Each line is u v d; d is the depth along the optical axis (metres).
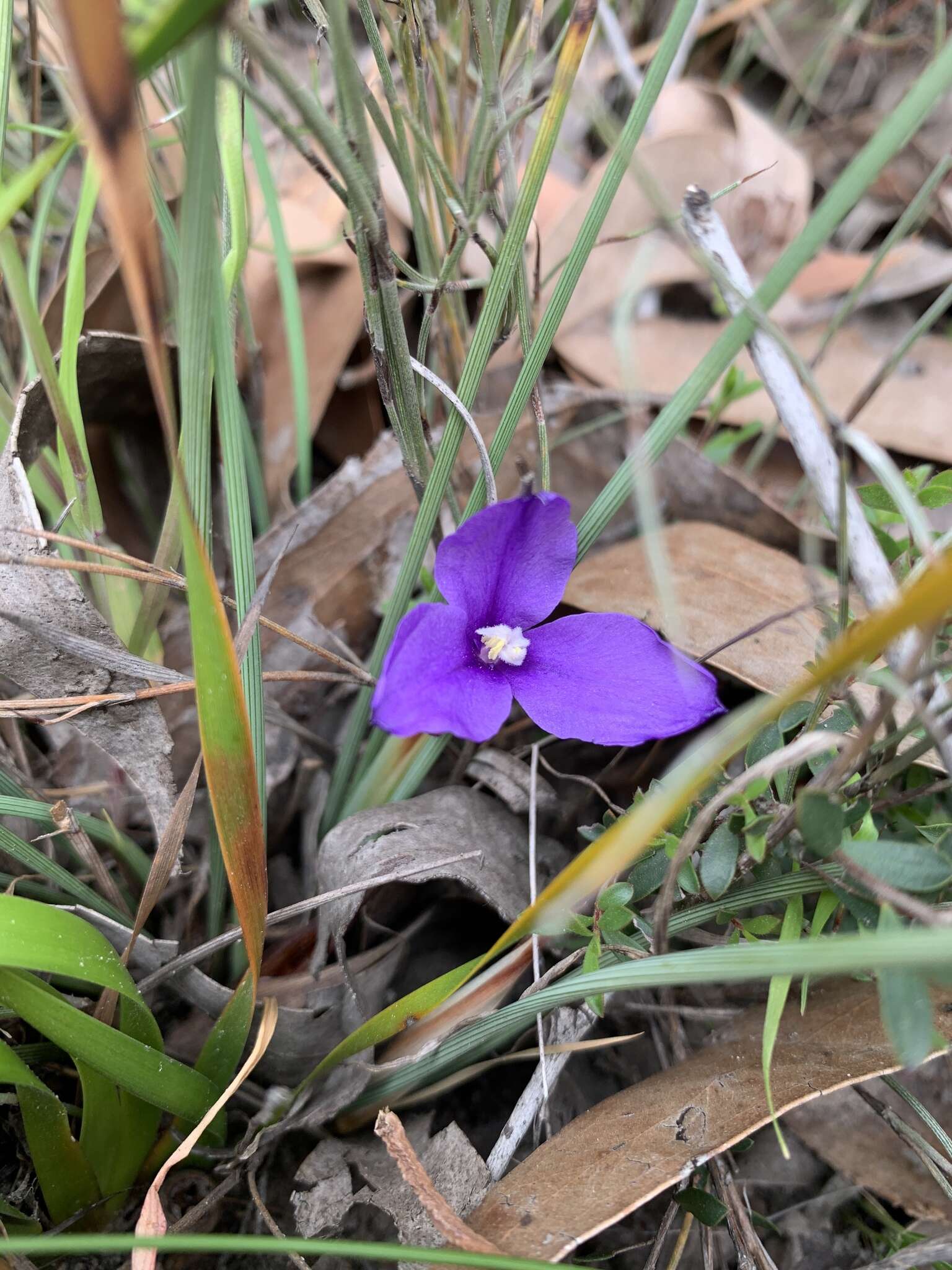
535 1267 0.14
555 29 0.29
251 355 0.23
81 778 0.20
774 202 0.27
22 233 0.24
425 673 0.16
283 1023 0.18
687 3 0.16
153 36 0.11
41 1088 0.15
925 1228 0.18
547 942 0.18
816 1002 0.18
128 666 0.17
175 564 0.18
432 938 0.20
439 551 0.17
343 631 0.23
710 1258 0.17
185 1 0.10
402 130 0.19
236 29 0.12
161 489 0.24
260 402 0.24
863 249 0.31
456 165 0.22
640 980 0.15
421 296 0.27
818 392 0.15
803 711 0.16
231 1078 0.18
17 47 0.25
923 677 0.14
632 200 0.26
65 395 0.17
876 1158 0.18
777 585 0.21
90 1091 0.16
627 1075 0.20
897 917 0.15
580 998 0.16
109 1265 0.17
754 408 0.26
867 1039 0.17
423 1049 0.17
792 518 0.23
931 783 0.18
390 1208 0.17
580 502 0.25
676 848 0.16
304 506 0.22
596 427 0.25
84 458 0.18
